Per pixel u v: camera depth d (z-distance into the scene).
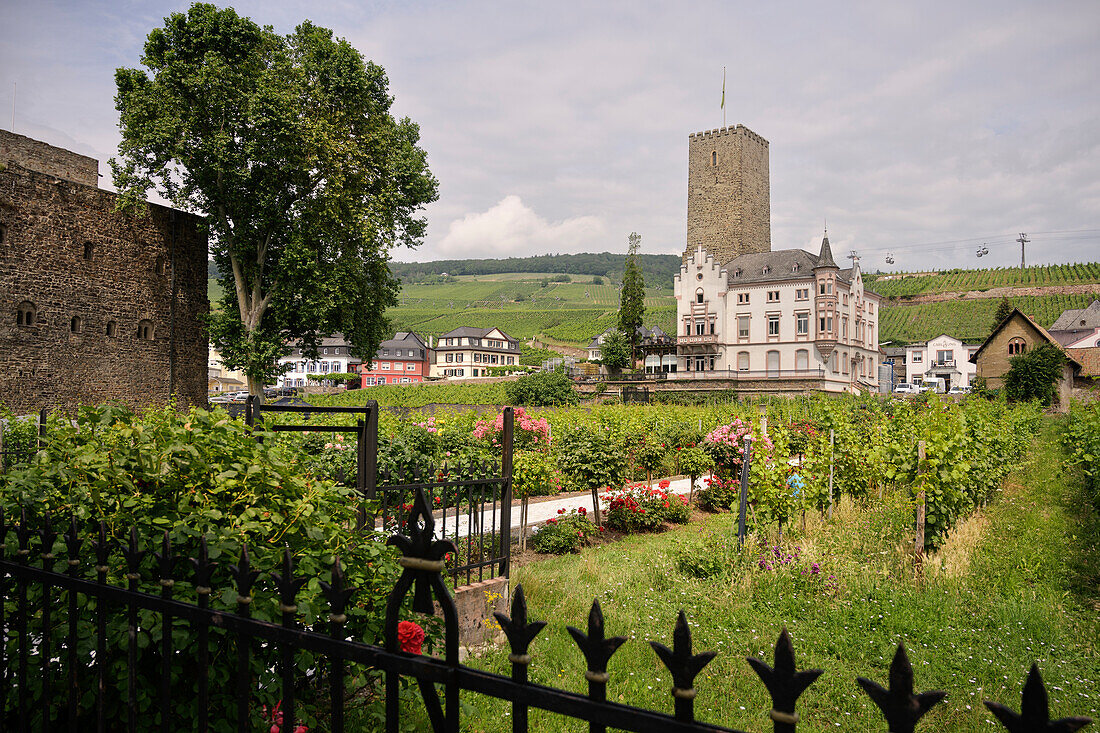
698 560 9.31
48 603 2.98
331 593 2.16
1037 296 118.19
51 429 4.48
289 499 3.80
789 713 1.55
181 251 35.31
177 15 30.20
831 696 5.72
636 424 23.09
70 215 30.09
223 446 3.73
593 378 71.75
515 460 11.01
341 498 4.31
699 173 74.06
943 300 128.12
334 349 106.75
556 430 20.34
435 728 2.00
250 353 32.12
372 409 5.74
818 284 61.41
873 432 15.74
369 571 3.99
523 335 152.75
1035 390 50.25
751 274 65.50
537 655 6.33
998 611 7.39
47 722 3.03
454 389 66.12
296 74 32.06
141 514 3.60
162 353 34.22
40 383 28.86
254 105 29.42
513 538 11.35
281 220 32.59
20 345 28.22
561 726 5.01
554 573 9.17
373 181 33.72
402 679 4.12
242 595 2.36
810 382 56.88
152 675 3.43
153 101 29.39
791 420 26.86
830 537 10.59
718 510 15.88
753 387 58.91
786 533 10.92
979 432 14.26
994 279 133.00
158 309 34.03
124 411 4.26
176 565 3.53
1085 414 21.53
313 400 54.62
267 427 4.83
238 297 34.00
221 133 29.75
